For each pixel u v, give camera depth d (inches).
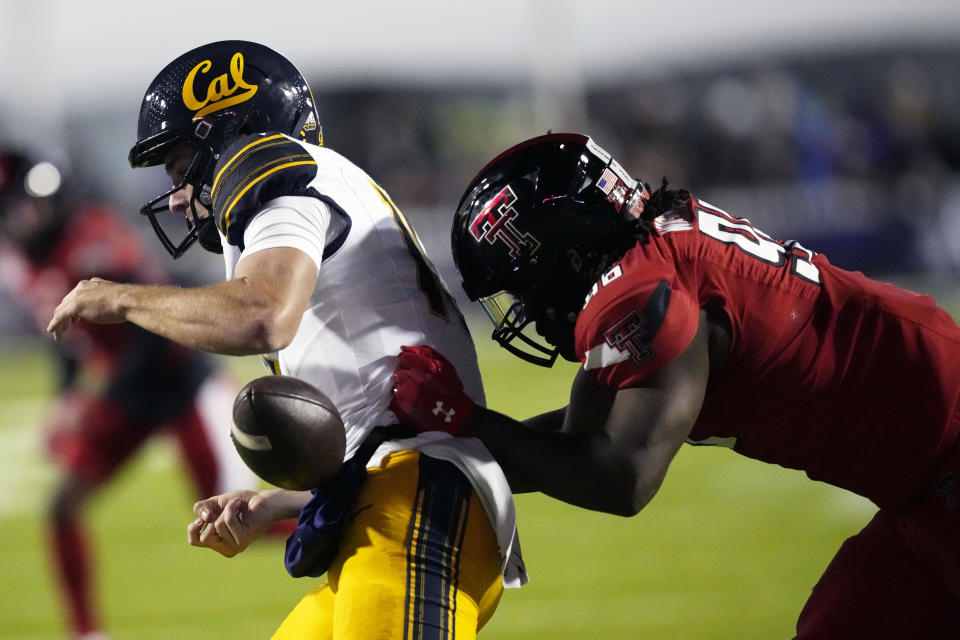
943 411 333.4
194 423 687.1
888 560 362.6
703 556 711.7
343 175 346.6
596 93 2203.5
